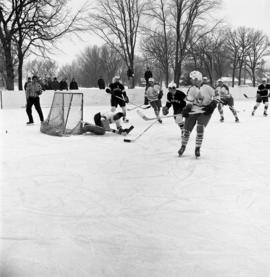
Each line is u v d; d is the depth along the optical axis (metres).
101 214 4.50
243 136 10.30
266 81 15.81
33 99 12.66
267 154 7.90
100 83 24.81
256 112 18.08
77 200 5.02
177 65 31.83
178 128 12.04
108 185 5.71
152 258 3.40
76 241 3.77
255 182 5.80
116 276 3.12
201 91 7.36
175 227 4.08
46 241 3.77
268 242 3.67
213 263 3.28
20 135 10.59
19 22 26.25
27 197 5.14
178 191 5.38
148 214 4.48
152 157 7.70
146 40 36.94
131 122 13.74
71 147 8.79
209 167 6.80
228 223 4.16
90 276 3.13
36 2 26.30
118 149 8.55
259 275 3.08
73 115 10.73
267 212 4.48
